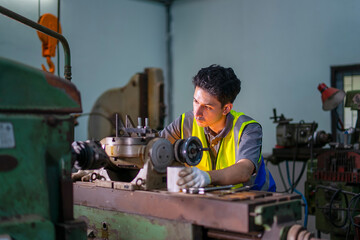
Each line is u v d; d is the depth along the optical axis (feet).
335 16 13.67
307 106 14.24
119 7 15.94
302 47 14.38
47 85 3.76
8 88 3.44
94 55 15.03
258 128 5.73
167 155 4.93
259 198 4.21
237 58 16.06
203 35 16.99
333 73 13.61
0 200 3.33
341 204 8.95
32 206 3.56
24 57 11.79
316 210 9.37
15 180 3.45
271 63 15.14
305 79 14.30
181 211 4.20
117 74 15.85
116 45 15.83
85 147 4.57
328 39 13.80
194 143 5.07
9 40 11.47
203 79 5.41
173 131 6.38
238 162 5.27
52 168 3.84
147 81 12.99
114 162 5.20
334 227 9.05
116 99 13.34
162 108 13.00
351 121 13.00
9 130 3.44
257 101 15.47
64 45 5.43
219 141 5.98
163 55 17.79
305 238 3.87
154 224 4.43
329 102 10.71
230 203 3.86
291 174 13.03
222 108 5.55
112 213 4.86
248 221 3.75
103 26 15.37
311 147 10.12
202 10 17.02
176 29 17.78
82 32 14.65
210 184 4.86
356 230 6.96
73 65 14.38
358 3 13.23
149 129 5.08
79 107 4.05
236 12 16.08
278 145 11.34
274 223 3.94
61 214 3.88
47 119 3.76
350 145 9.41
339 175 8.98
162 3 17.72
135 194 4.62
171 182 4.55
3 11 4.62
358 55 13.21
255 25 15.55
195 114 5.60
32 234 3.46
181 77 17.58
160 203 4.37
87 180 5.49
